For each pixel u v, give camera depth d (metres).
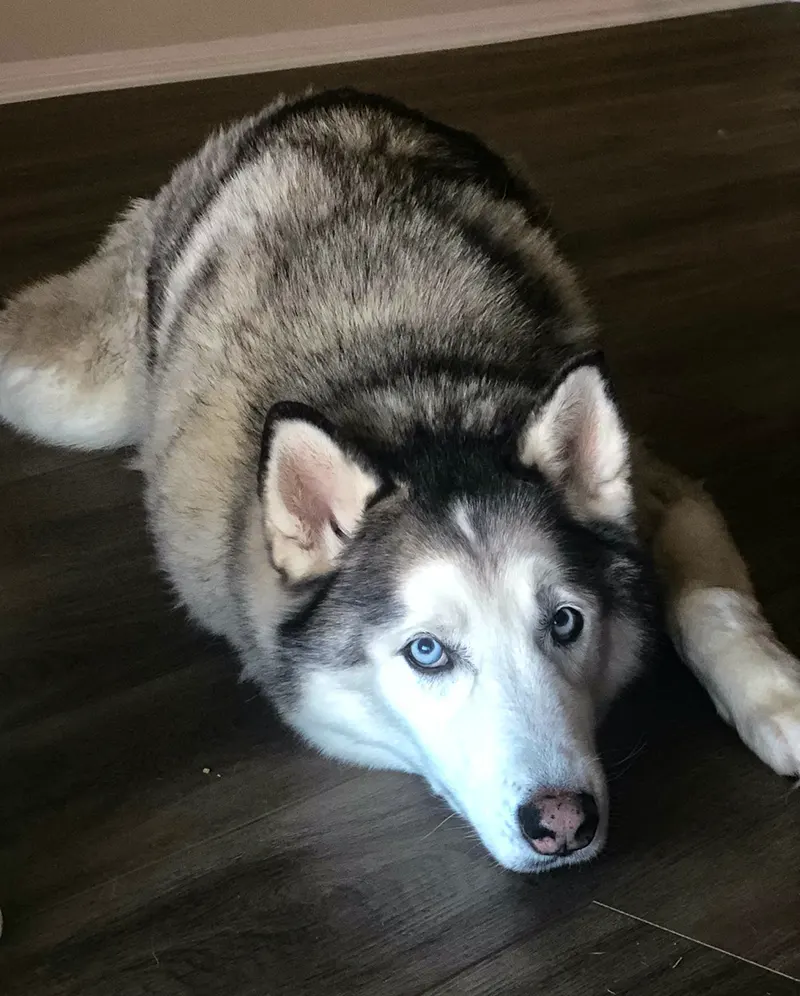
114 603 0.92
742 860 0.69
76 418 1.05
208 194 0.97
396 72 2.20
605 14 2.54
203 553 0.79
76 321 1.02
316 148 0.93
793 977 0.63
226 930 0.68
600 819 0.63
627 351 1.20
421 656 0.66
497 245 0.86
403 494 0.68
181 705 0.83
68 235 1.48
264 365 0.79
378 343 0.78
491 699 0.64
